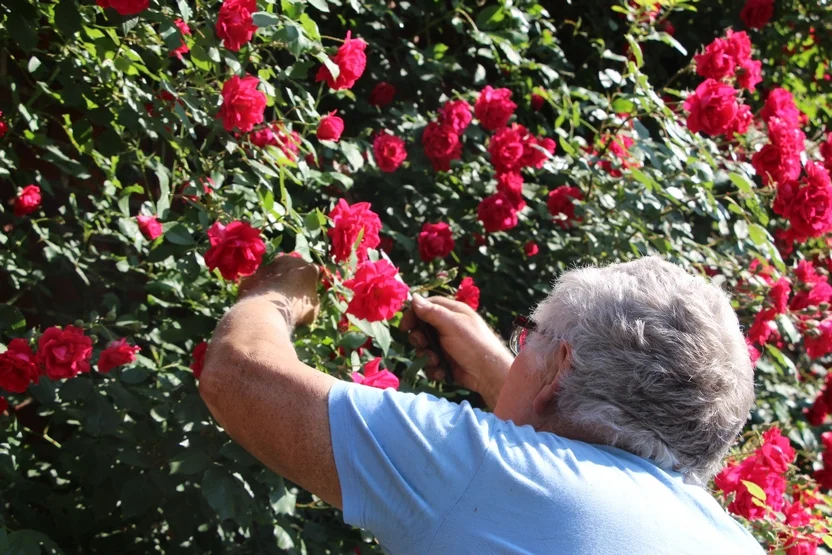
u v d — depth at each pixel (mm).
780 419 3082
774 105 2740
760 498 1847
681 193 2412
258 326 1367
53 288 2457
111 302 2180
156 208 2006
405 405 1204
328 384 1224
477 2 3023
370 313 1608
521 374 1324
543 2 3367
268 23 1805
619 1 3328
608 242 2635
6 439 2062
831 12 3707
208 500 1819
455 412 1206
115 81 2004
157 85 2168
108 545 2174
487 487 1120
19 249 2299
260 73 2123
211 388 1269
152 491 1984
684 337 1178
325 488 1197
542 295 2863
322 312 1773
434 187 2832
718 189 2936
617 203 2639
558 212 2709
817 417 3100
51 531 2059
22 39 1865
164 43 1968
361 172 2709
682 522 1118
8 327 2047
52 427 2506
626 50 3314
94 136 2260
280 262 1664
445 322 1881
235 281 1885
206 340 2051
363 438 1174
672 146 2381
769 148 2561
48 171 2514
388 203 2756
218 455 1914
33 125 2121
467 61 3127
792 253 3553
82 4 1991
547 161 2797
